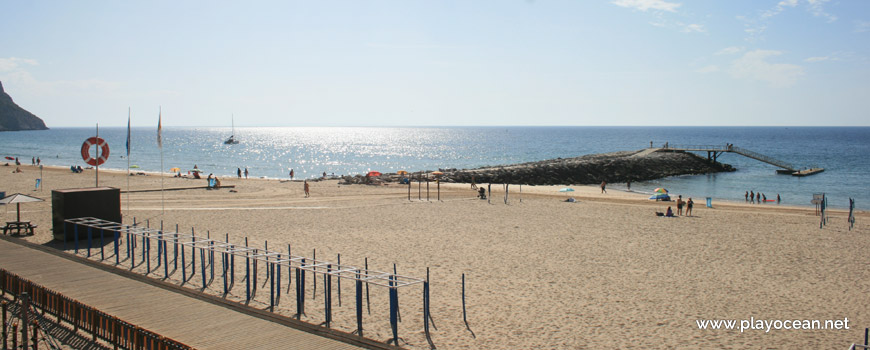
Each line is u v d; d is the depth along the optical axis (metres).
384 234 30.80
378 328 15.85
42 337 13.84
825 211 43.81
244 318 16.06
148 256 21.06
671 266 24.03
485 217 37.53
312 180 66.75
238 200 44.78
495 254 26.02
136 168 82.94
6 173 67.81
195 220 34.44
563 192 56.19
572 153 158.25
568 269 23.31
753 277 22.34
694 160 99.00
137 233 21.70
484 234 31.14
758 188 70.19
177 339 14.26
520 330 16.05
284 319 15.91
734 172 95.75
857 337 15.88
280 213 37.84
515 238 30.03
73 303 14.52
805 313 17.97
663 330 16.27
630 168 86.00
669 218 38.06
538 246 27.95
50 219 32.97
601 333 15.94
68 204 26.19
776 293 20.17
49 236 27.61
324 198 47.16
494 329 16.06
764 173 92.94
